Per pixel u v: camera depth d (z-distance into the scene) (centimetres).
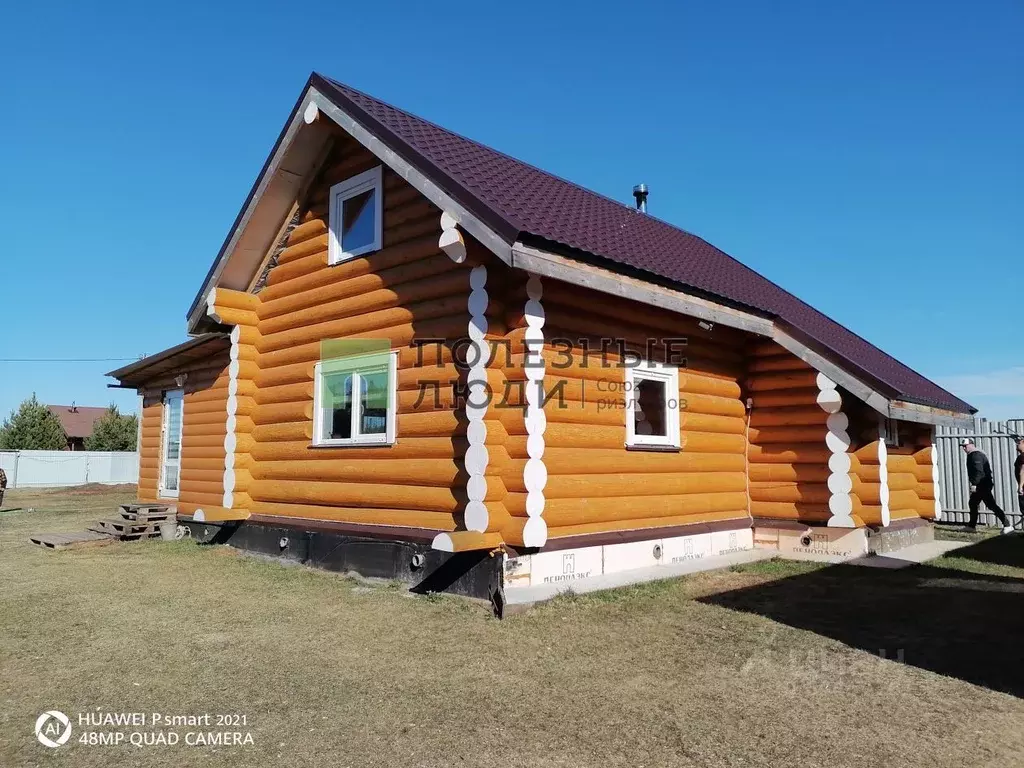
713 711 427
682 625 614
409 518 773
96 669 500
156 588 764
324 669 499
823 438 961
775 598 720
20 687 466
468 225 659
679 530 880
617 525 794
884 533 969
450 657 524
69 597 721
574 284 705
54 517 1672
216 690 461
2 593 742
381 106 942
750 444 1028
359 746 381
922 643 564
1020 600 715
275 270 1020
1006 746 381
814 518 964
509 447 689
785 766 359
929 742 386
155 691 459
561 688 464
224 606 680
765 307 998
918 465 1151
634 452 824
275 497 967
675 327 908
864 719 416
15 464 3659
